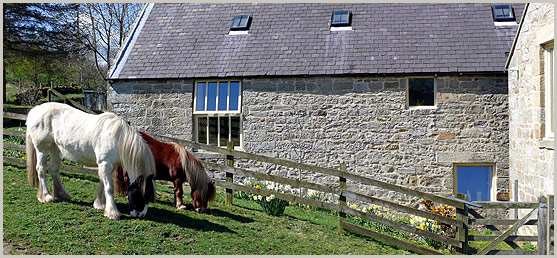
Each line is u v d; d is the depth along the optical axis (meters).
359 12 13.39
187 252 6.34
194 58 12.77
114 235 6.46
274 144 12.02
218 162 12.28
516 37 10.24
